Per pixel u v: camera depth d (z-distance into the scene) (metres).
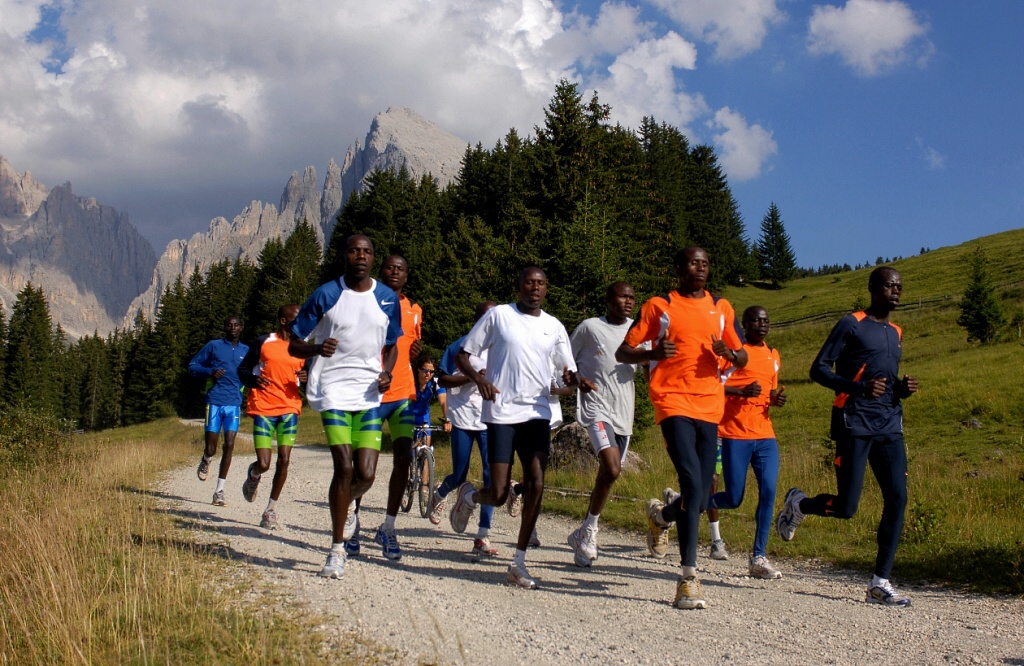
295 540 7.52
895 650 4.47
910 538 7.70
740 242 101.44
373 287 6.06
